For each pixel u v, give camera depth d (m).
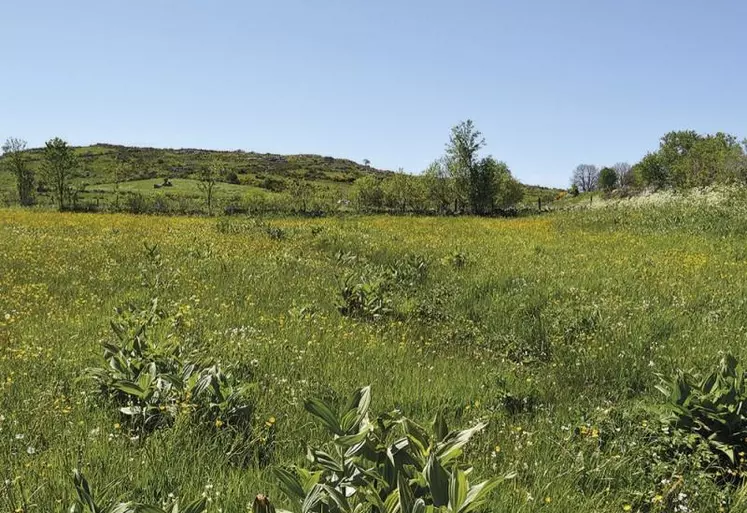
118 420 4.29
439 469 2.07
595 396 5.58
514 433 4.44
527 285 10.06
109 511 2.34
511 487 3.50
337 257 13.27
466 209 60.97
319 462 2.45
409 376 5.70
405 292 10.05
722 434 4.20
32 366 5.29
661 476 3.90
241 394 4.49
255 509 1.99
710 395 4.28
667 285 9.82
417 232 22.52
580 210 32.91
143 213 46.31
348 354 6.32
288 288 9.80
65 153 53.03
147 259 12.32
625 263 12.42
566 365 6.62
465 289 10.14
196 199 68.38
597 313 7.88
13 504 2.96
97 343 6.04
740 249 14.62
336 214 48.16
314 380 5.39
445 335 7.86
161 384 4.51
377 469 2.41
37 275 10.40
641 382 5.89
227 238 17.27
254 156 164.88
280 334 6.86
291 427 4.32
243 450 3.91
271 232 18.70
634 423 4.71
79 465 3.38
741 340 6.72
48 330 6.71
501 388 5.46
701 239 17.22
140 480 3.34
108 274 10.45
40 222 25.30
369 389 2.54
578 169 119.31
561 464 4.02
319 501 2.21
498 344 7.58
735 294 8.99
